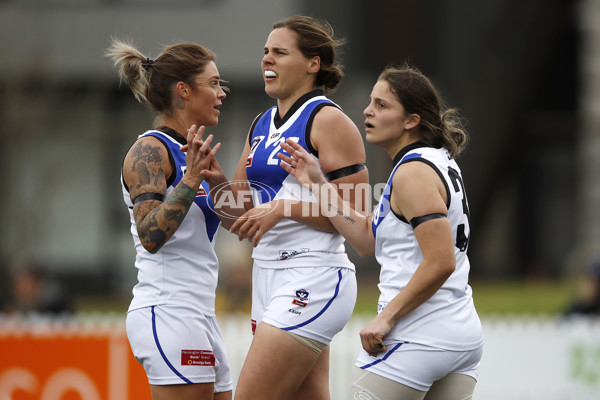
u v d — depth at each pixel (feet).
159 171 48.24
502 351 90.22
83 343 83.51
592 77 225.76
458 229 45.27
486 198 218.38
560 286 178.19
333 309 49.39
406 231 44.98
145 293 49.26
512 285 192.03
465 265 46.09
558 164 250.37
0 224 186.09
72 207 215.72
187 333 48.65
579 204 237.45
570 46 243.60
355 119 209.77
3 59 190.80
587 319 98.17
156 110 50.96
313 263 49.47
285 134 50.06
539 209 253.24
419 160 44.70
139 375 82.53
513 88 209.46
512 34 207.31
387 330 44.06
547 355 89.71
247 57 210.79
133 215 49.08
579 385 89.30
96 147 214.07
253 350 48.37
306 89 50.90
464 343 44.80
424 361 44.29
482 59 208.54
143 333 48.78
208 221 50.57
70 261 218.38
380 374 44.80
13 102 187.21
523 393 89.66
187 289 49.19
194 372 48.67
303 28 50.42
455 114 48.16
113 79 210.79
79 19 207.62
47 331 83.87
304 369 48.96
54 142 201.77
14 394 84.33
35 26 197.47
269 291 50.42
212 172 48.78
